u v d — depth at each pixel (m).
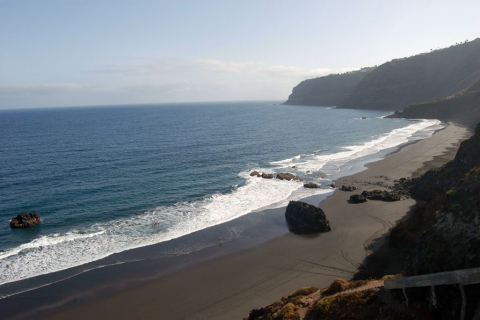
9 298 25.56
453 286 15.17
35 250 32.81
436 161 64.12
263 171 63.28
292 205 40.88
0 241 34.97
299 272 28.45
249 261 30.81
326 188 52.09
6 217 41.28
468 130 101.06
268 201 46.97
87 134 117.56
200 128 134.88
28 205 45.19
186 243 34.59
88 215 41.84
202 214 42.19
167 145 91.56
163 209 43.91
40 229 37.91
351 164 67.38
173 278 28.27
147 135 113.12
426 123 129.12
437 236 19.11
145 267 30.00
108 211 43.09
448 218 19.58
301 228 37.75
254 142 97.12
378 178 55.88
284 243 34.22
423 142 85.31
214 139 103.00
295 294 22.86
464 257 16.14
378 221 37.97
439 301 15.48
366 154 76.31
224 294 25.81
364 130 119.00
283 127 134.50
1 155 78.25
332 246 32.84
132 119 195.38
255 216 41.59
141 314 23.70
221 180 57.50
